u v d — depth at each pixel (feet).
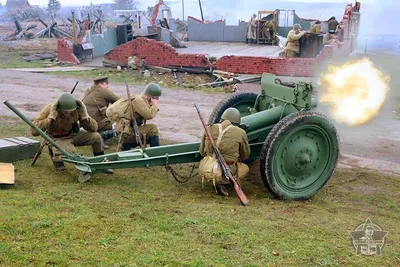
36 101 42.19
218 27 82.53
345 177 24.29
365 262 13.48
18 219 14.51
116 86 51.65
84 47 70.03
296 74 51.88
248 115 22.39
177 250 13.25
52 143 19.54
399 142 31.76
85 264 11.96
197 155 20.61
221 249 13.64
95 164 19.31
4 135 28.86
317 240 15.07
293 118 19.34
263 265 12.73
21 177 20.21
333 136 20.42
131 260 12.34
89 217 15.38
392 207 20.38
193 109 40.55
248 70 54.19
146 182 21.07
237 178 19.80
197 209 17.38
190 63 56.65
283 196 20.01
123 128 23.39
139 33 72.74
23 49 85.81
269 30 76.64
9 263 11.68
